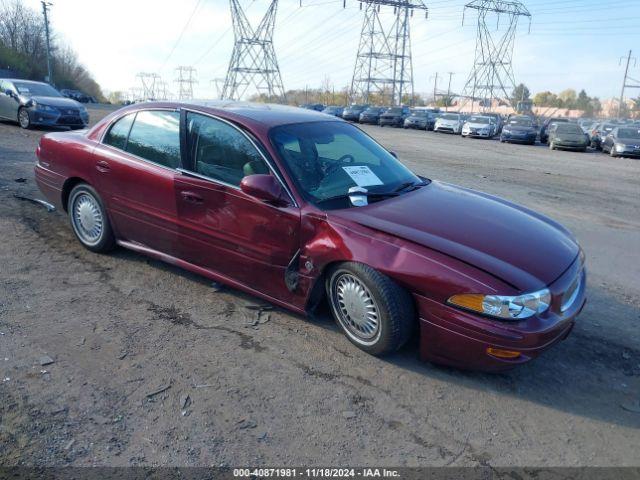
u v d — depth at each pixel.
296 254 3.63
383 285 3.26
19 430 2.66
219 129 4.05
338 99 93.81
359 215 3.53
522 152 21.22
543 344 3.08
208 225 4.01
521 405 3.12
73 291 4.20
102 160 4.62
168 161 4.24
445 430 2.87
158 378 3.16
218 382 3.16
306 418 2.89
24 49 70.50
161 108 4.43
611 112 93.38
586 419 3.04
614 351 3.81
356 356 3.51
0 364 3.18
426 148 20.06
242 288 4.02
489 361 3.09
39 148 5.27
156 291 4.29
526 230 3.70
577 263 3.60
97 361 3.29
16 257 4.77
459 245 3.29
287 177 3.69
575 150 23.80
